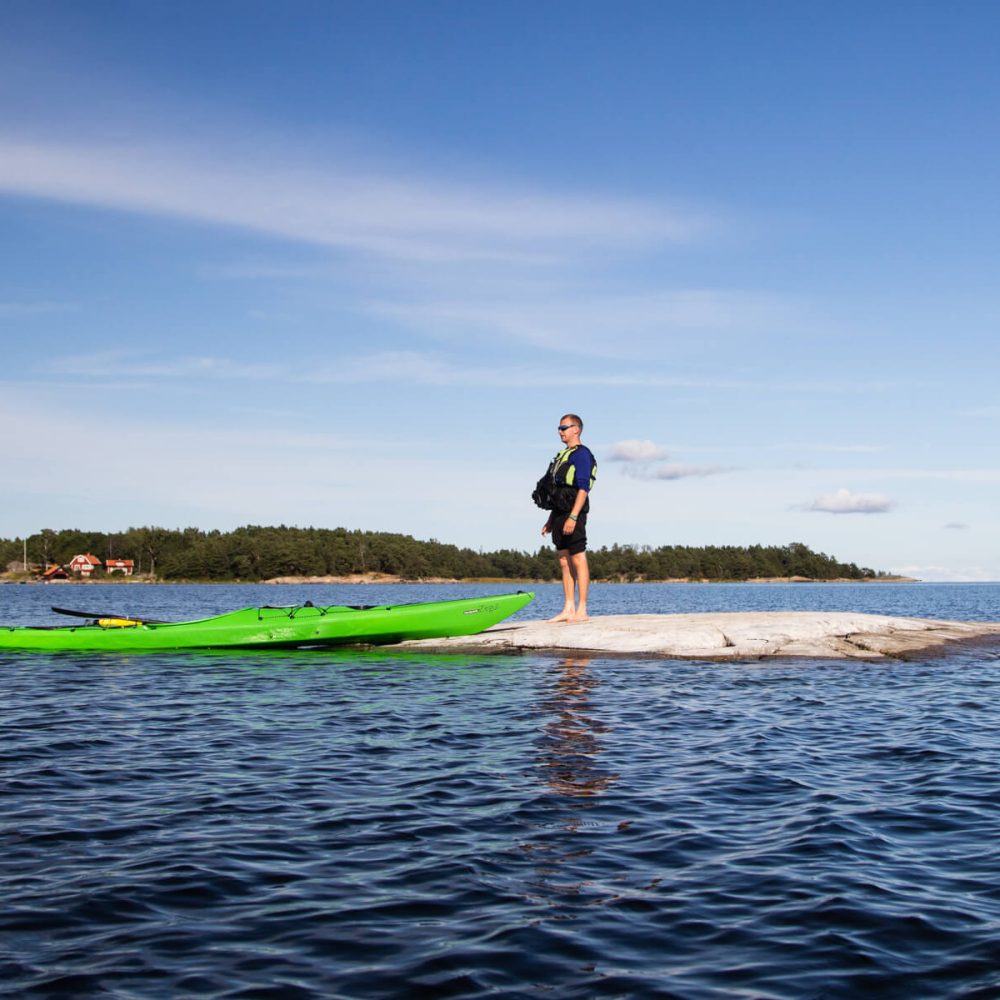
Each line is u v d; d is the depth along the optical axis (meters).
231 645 14.97
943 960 3.87
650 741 8.30
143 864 5.03
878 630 15.95
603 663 13.52
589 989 3.64
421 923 4.26
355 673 12.66
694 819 5.90
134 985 3.64
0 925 4.21
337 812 6.03
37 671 13.07
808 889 4.69
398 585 154.25
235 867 4.99
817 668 13.25
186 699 10.69
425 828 5.67
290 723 9.17
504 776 6.99
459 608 14.77
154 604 49.72
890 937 4.11
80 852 5.24
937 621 17.80
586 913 4.38
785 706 10.21
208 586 136.75
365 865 5.02
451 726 8.93
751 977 3.74
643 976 3.75
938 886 4.73
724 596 85.75
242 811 6.07
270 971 3.78
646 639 14.15
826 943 4.05
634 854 5.22
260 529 180.00
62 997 3.54
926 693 11.24
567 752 7.84
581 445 13.49
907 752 7.97
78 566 171.25
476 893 4.62
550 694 10.87
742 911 4.41
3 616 36.59
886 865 5.05
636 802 6.30
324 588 119.94
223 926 4.22
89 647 15.10
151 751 7.98
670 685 11.61
